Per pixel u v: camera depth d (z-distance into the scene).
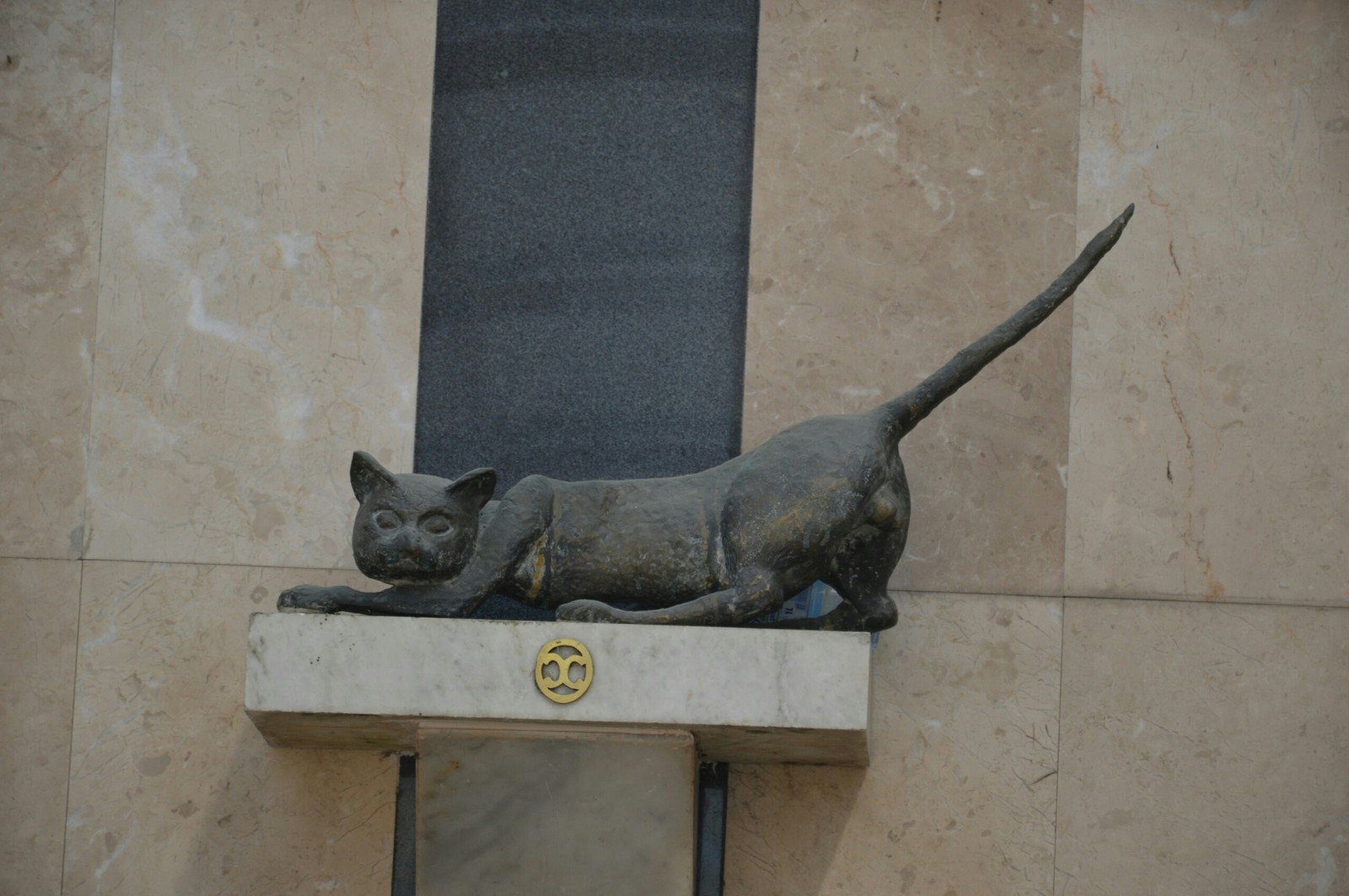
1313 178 6.07
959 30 6.23
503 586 5.20
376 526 5.02
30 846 5.83
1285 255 6.03
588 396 6.14
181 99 6.24
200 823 5.82
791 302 6.09
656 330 6.17
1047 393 5.98
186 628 5.93
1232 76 6.15
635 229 6.24
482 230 6.24
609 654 4.91
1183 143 6.11
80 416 6.05
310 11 6.31
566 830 5.04
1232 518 5.89
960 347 6.03
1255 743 5.76
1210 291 6.02
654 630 4.91
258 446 6.04
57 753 5.88
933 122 6.17
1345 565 5.85
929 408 5.33
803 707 4.86
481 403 6.14
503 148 6.29
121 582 5.96
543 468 6.11
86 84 6.24
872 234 6.12
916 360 6.03
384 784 5.82
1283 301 6.01
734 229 6.21
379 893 5.76
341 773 5.84
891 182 6.14
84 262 6.14
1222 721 5.78
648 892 5.04
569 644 4.91
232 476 6.02
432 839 5.04
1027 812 5.73
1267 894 5.68
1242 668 5.80
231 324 6.12
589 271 6.21
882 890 5.70
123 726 5.88
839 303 6.08
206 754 5.86
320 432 6.07
